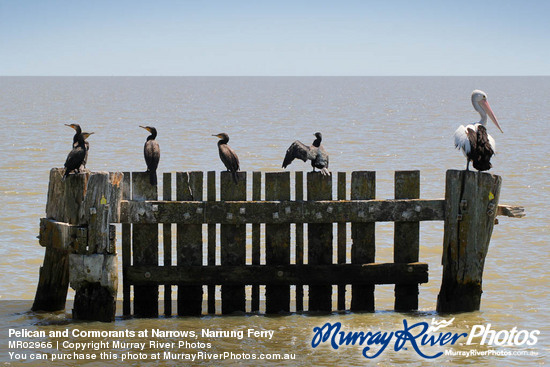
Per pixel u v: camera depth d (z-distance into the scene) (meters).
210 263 13.48
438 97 160.00
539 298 15.15
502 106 103.94
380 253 18.52
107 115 79.12
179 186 13.36
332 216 13.38
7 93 178.75
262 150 41.06
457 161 36.50
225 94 182.12
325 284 13.52
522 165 34.50
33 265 17.31
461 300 13.87
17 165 33.34
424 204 13.55
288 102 124.12
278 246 13.52
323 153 13.57
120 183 13.07
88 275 13.02
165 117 75.31
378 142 46.50
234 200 13.41
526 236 20.28
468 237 13.56
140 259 13.34
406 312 13.88
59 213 13.34
